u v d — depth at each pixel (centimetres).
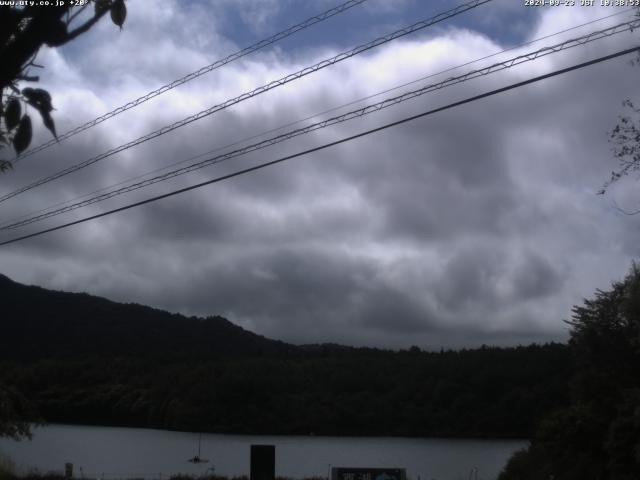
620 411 2464
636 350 2631
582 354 2839
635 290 2675
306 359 10688
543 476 2905
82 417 8981
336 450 7119
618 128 1387
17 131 349
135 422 9175
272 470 2619
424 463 5856
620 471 2369
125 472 5094
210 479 3981
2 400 3319
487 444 7562
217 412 9375
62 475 3941
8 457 4897
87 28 369
